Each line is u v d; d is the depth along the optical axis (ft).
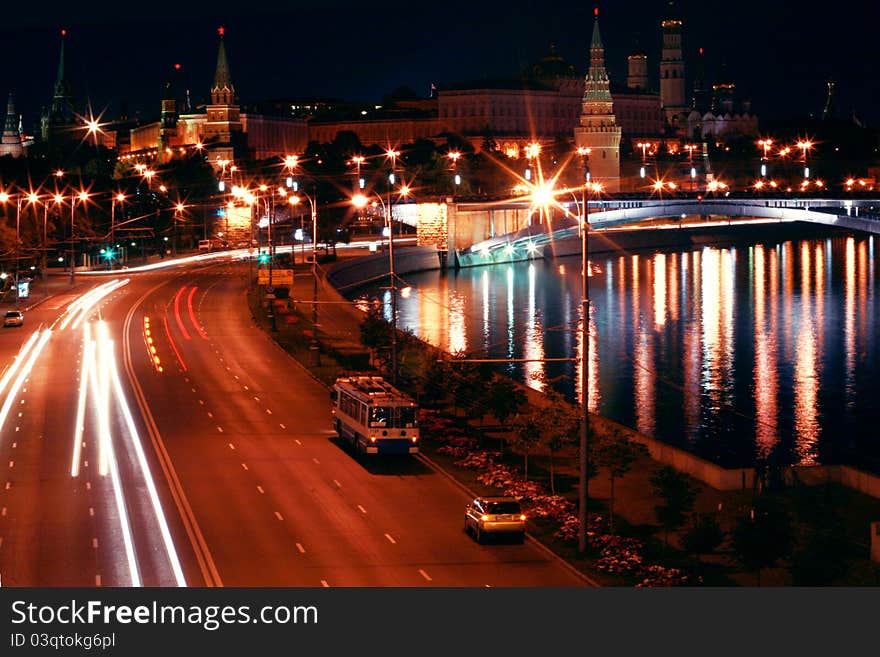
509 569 254.27
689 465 339.98
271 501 304.91
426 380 442.50
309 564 254.68
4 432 380.78
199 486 318.04
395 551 265.34
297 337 588.09
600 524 291.38
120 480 322.96
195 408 419.33
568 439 330.95
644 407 524.52
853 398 547.08
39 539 270.87
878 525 262.47
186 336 589.73
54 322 642.63
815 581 242.17
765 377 597.93
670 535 285.43
